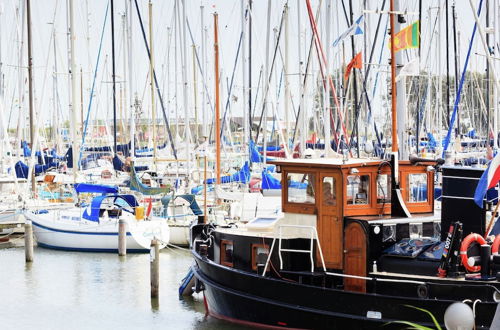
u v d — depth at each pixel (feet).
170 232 135.74
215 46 136.98
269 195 115.03
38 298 101.55
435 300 66.69
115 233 134.41
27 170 168.25
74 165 158.92
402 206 74.23
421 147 166.30
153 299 98.68
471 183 69.00
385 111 170.40
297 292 73.56
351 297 70.33
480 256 67.21
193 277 98.89
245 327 80.18
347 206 73.67
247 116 182.09
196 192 153.89
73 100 161.99
